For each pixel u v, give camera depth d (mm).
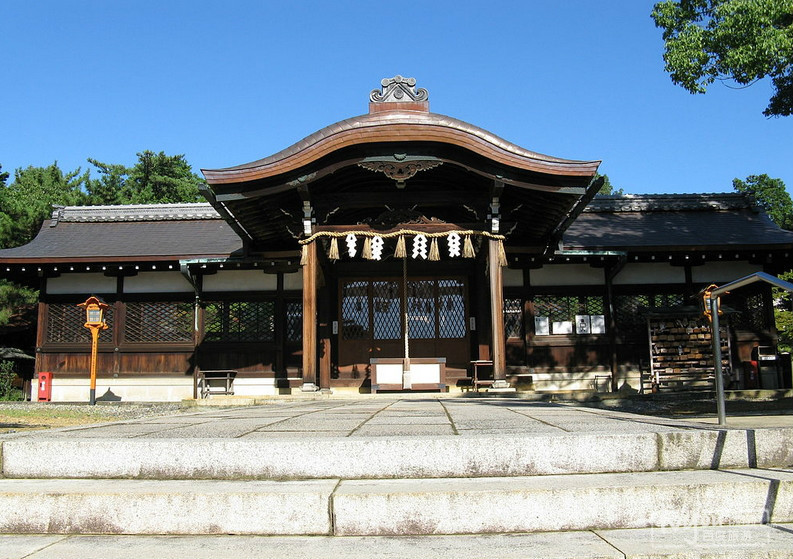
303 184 11117
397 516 3225
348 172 12414
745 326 14719
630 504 3314
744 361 14297
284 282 14977
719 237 15086
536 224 13555
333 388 14633
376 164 11062
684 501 3346
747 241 14547
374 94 11242
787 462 3945
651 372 13477
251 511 3260
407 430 4523
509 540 3100
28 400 16297
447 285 15000
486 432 4238
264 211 12508
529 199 12227
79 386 14852
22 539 3236
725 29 11211
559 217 12719
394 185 13188
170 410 12148
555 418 5449
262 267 14969
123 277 15164
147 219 17750
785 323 21625
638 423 4781
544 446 3775
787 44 10711
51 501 3355
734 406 10484
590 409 7031
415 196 11867
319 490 3334
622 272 14969
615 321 14758
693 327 13523
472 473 3725
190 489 3416
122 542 3160
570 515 3279
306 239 11734
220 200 11102
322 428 4812
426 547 3000
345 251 13891
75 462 3879
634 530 3266
